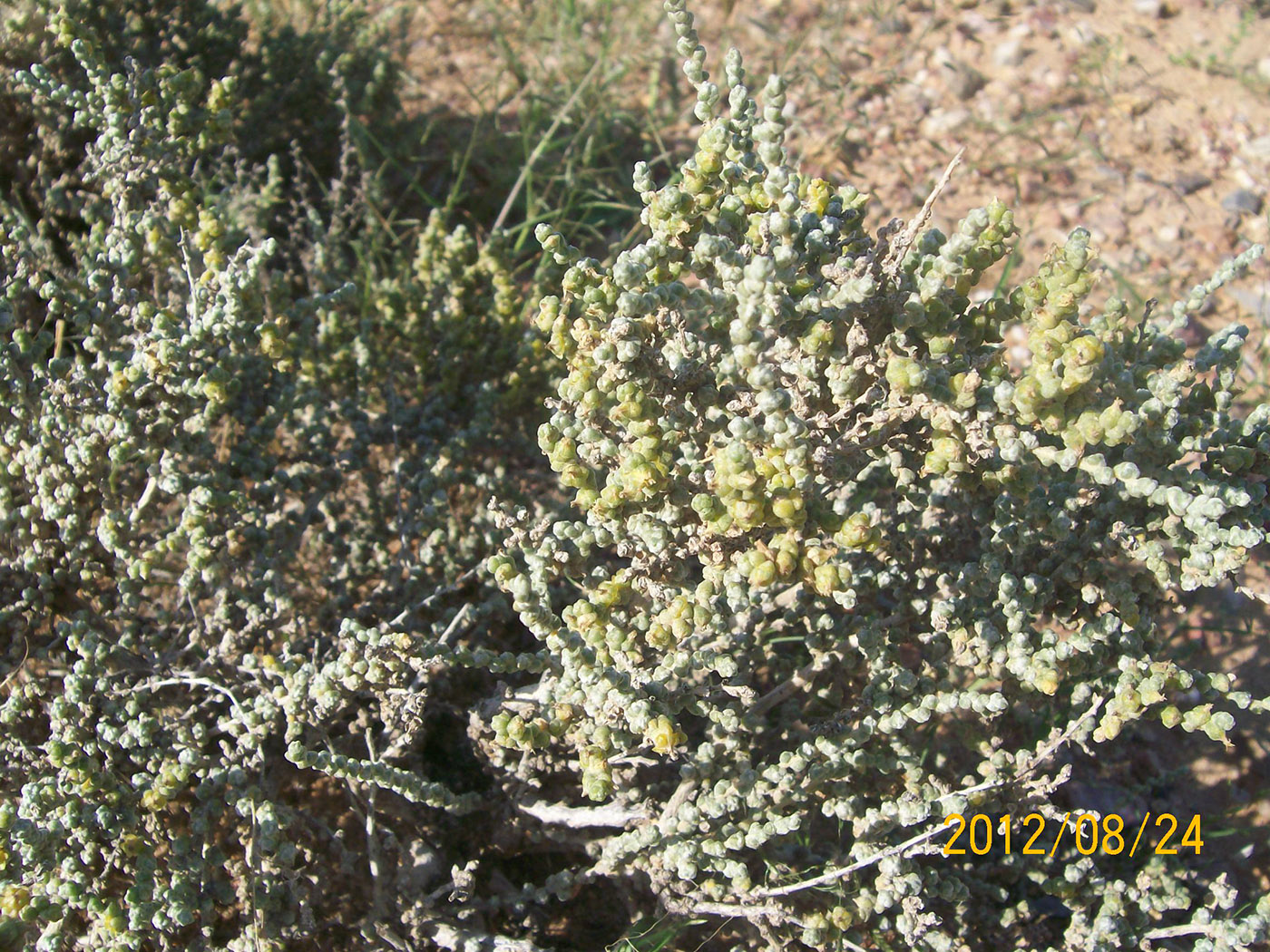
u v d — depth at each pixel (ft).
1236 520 8.21
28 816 7.34
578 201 15.98
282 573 10.25
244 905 7.96
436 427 11.48
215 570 8.71
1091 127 17.69
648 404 7.34
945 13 19.69
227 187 13.38
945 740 10.17
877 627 8.37
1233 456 8.21
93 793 7.57
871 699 8.23
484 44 18.98
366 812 8.99
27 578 9.41
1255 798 10.69
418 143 16.61
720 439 7.68
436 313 12.09
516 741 7.36
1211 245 15.98
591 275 7.83
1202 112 18.06
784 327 7.77
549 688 8.27
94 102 9.40
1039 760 7.91
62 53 12.84
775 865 8.26
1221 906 8.43
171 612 9.57
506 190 16.17
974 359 7.88
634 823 8.60
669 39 18.62
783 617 9.09
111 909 7.15
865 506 7.32
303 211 15.16
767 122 7.43
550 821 8.80
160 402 8.63
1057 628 11.33
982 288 15.02
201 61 14.52
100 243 10.58
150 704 8.84
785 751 9.04
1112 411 6.75
